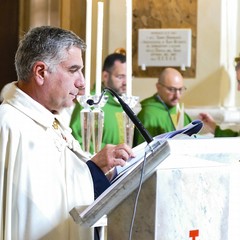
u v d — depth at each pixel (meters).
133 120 2.20
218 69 6.18
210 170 1.80
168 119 4.84
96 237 2.26
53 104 2.32
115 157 2.40
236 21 6.21
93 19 5.91
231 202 1.88
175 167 1.74
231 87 6.22
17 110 2.27
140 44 6.25
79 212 1.89
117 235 1.83
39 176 2.20
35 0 6.09
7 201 2.16
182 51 6.20
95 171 2.39
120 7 6.19
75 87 2.32
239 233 1.92
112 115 4.16
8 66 6.13
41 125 2.29
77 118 3.79
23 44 2.32
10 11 6.11
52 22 6.11
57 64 2.28
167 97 4.91
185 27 6.20
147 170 1.70
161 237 1.72
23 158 2.19
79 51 2.32
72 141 2.46
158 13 6.22
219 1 6.16
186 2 6.20
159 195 1.71
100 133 2.90
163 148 1.67
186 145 1.71
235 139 1.85
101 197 1.82
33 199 2.17
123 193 1.76
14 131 2.21
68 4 6.10
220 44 6.17
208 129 5.05
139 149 2.49
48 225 2.18
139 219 1.77
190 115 6.05
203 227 1.80
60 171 2.26
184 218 1.75
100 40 2.93
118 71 4.44
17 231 2.16
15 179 2.18
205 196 1.80
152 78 6.23
